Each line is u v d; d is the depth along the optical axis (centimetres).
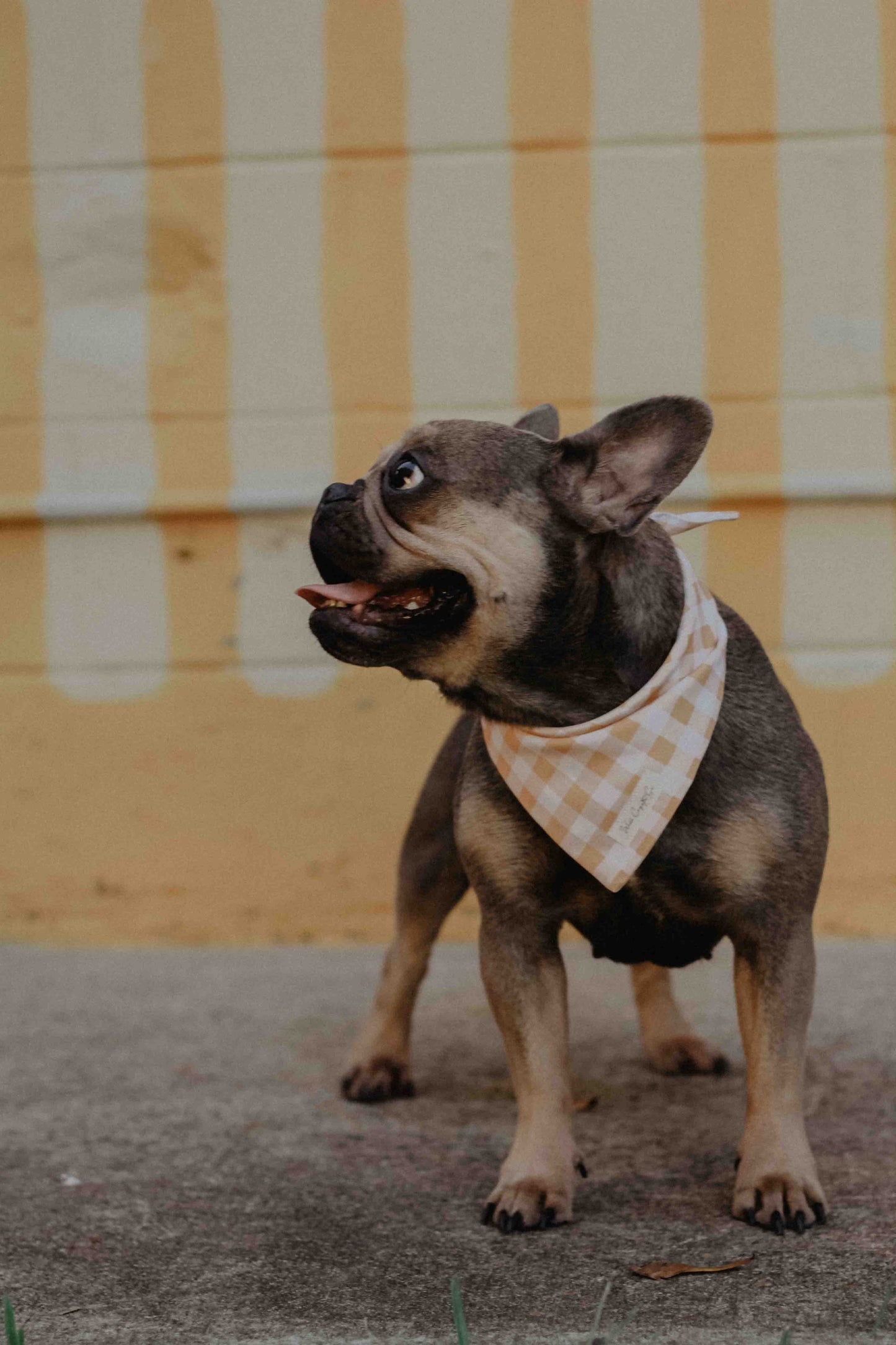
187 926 216
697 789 130
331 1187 136
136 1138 145
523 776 131
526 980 132
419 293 216
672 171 212
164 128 217
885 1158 136
